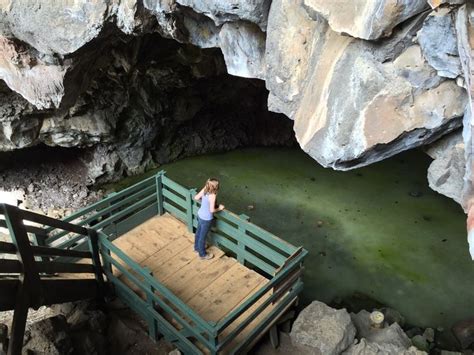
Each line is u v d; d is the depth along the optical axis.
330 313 5.56
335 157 3.50
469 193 3.15
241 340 4.94
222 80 10.86
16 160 9.70
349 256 8.48
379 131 3.18
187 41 5.29
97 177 10.09
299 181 10.68
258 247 5.53
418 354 5.20
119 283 5.38
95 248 5.29
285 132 12.23
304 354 5.30
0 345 4.18
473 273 8.06
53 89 5.73
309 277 8.03
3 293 3.94
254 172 11.05
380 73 3.04
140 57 8.34
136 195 6.28
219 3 3.85
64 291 4.83
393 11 2.62
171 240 6.27
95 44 5.42
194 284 5.60
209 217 5.54
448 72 2.82
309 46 3.55
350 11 2.88
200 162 11.42
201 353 4.67
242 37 4.50
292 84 3.80
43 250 4.52
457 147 3.34
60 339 4.57
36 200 9.20
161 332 5.17
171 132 11.15
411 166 11.14
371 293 7.74
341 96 3.26
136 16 4.70
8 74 5.76
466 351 6.60
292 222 9.35
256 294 4.62
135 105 9.70
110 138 9.44
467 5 2.46
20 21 4.79
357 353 5.30
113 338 5.36
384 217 9.43
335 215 9.52
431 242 8.75
